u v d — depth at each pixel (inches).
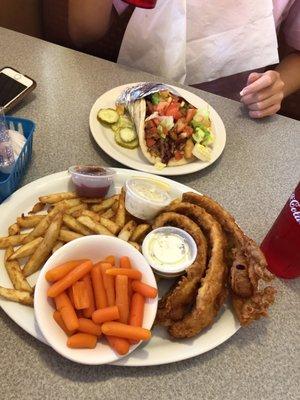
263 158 43.6
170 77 56.4
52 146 39.4
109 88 47.9
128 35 55.6
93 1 54.7
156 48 55.3
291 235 29.4
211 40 55.2
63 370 25.0
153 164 40.1
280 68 61.7
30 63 48.3
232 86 64.4
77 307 25.0
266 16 54.2
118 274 26.3
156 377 25.6
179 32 52.3
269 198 39.2
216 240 28.8
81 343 23.8
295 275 31.9
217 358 27.2
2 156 31.6
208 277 26.8
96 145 40.7
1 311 26.9
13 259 28.2
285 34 64.0
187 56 56.5
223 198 38.4
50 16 71.5
